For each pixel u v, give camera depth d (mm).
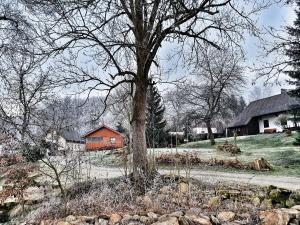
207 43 11984
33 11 9117
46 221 8109
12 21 12883
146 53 10562
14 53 12805
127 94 12898
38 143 10141
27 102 13188
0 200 10375
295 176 12688
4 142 10758
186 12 9383
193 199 8609
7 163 10867
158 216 7391
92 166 17250
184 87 13086
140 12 10078
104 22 9570
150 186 9688
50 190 10930
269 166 15352
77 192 10195
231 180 10930
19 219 9688
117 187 9789
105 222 7461
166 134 35031
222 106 39656
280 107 41219
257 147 27578
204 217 7246
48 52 9672
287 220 6969
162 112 34500
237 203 8312
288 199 8312
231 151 22359
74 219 7793
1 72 13578
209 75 32531
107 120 38625
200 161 17562
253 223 7148
